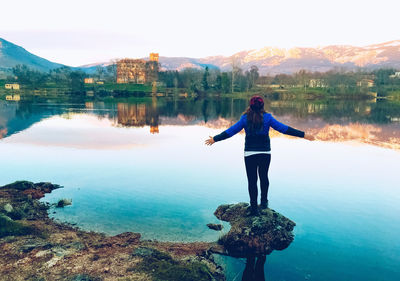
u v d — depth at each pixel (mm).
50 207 7227
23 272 4227
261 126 5480
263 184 6176
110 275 4168
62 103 67562
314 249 5133
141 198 7742
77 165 11258
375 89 154375
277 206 7016
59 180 9359
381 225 5996
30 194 7914
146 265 4457
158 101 89688
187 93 137375
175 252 5164
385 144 15688
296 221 6211
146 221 6426
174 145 15766
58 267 4379
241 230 5605
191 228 6125
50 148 14695
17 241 5203
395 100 115562
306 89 159750
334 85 165500
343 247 5168
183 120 32531
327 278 4297
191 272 4277
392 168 10562
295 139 17172
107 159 12297
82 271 4270
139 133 20875
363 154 13016
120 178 9539
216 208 7090
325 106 67188
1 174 10031
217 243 5543
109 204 7383
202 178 9516
